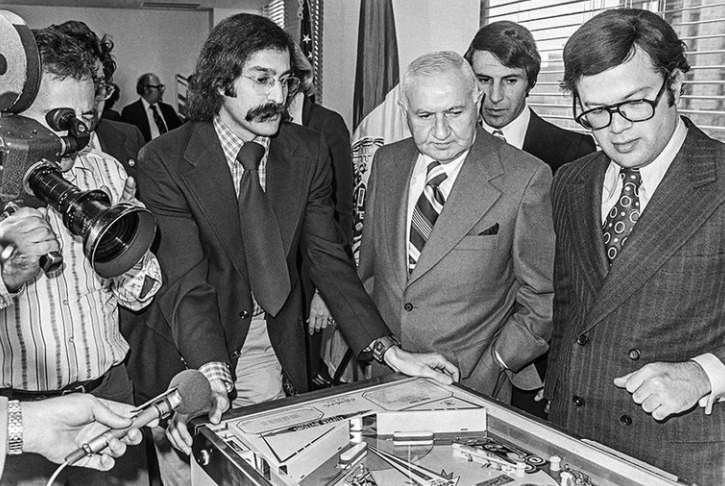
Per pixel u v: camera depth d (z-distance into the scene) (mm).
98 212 1004
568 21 2391
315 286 1910
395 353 1614
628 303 1347
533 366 1928
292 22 4457
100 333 1611
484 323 1759
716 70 2000
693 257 1275
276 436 1189
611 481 1058
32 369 1520
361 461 1149
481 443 1201
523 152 1775
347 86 3645
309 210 1821
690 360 1226
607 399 1380
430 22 2906
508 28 2066
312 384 2088
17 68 974
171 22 6531
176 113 6570
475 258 1709
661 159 1332
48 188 1055
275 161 1763
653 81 1223
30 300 1497
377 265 1848
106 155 1725
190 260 1649
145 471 1869
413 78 1655
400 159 1843
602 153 1479
